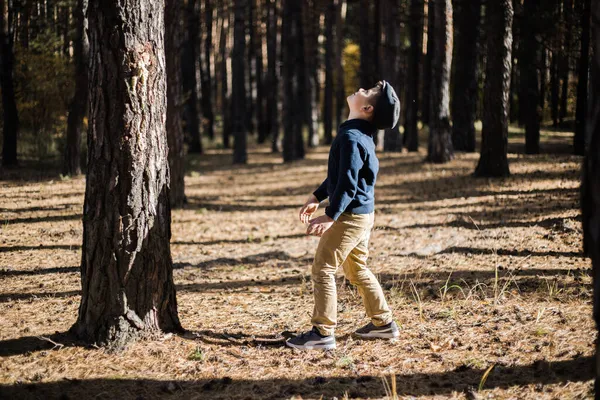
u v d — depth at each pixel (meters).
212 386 3.49
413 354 3.94
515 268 6.31
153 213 4.01
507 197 11.40
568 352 3.79
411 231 9.09
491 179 13.95
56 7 19.80
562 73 23.61
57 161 18.09
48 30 19.95
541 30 18.53
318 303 4.05
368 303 4.21
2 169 16.52
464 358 3.82
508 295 5.26
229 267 7.19
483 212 10.14
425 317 4.78
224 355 3.97
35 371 3.62
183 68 28.69
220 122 49.00
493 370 3.59
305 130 38.19
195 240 9.03
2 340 4.11
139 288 4.00
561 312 4.64
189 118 29.06
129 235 3.92
